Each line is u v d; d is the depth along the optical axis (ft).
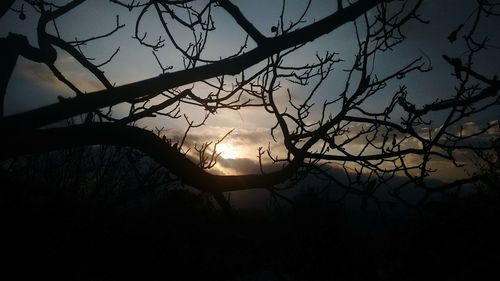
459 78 5.99
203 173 6.67
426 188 6.35
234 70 6.34
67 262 15.03
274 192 7.53
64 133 5.76
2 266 12.41
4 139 5.08
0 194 9.07
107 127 6.13
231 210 7.95
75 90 8.99
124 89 5.70
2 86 7.45
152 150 6.38
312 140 7.93
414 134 7.38
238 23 6.55
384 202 6.85
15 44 8.09
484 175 6.23
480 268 12.76
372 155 7.72
